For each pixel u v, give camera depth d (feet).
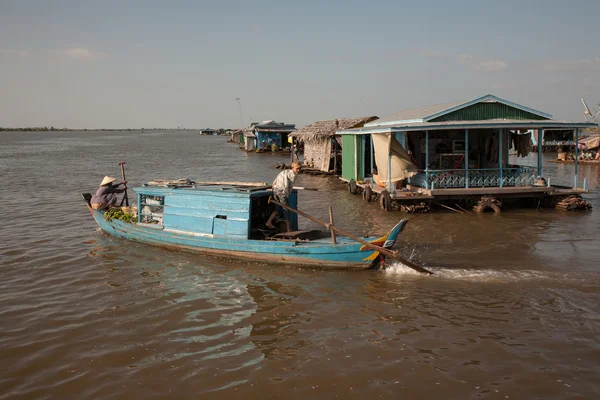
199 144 311.06
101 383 22.56
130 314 29.91
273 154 192.54
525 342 25.29
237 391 21.72
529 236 46.62
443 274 35.70
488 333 26.37
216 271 37.86
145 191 45.42
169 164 145.59
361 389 21.65
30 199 73.61
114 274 37.40
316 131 104.63
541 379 21.97
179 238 42.24
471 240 45.50
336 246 36.29
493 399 20.66
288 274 36.83
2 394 21.77
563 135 144.25
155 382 22.56
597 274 35.12
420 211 59.52
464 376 22.39
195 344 26.03
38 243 46.34
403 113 80.48
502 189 59.06
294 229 43.14
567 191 59.93
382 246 36.01
